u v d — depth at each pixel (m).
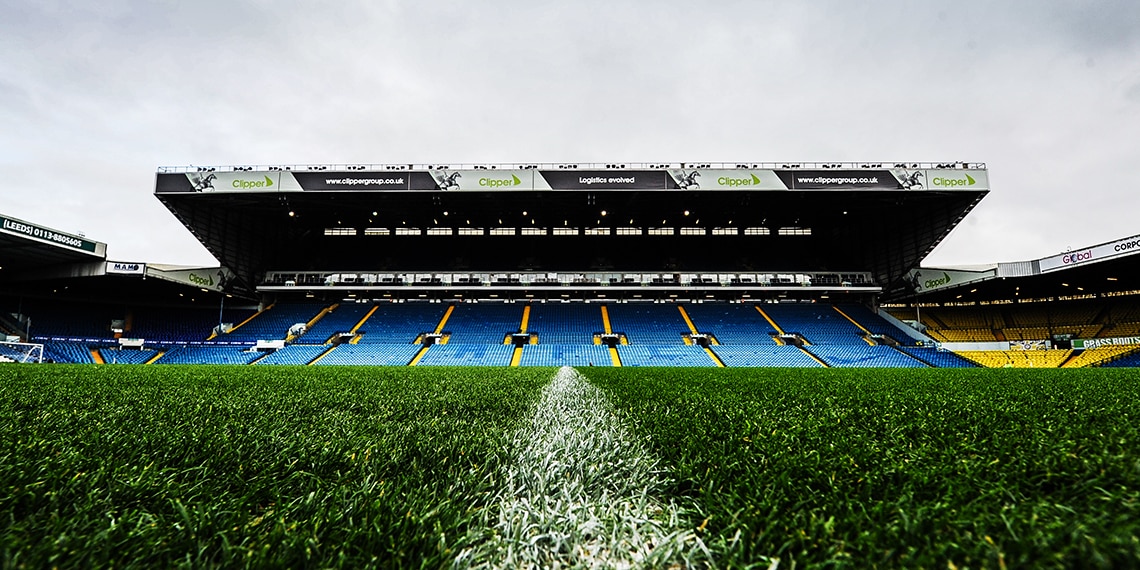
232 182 26.89
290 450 1.94
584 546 1.17
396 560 0.99
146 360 29.50
